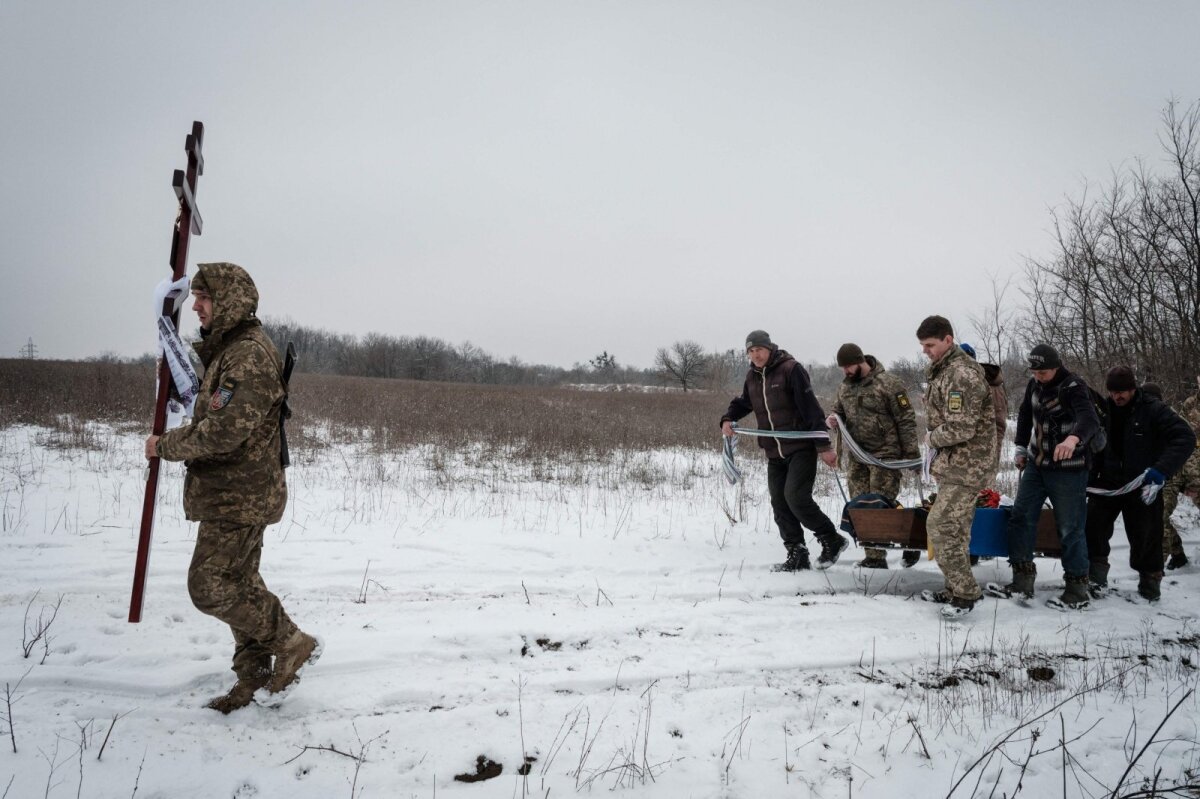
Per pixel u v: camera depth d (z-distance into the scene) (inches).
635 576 210.1
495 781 107.2
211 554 114.6
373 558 210.2
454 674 141.4
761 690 139.9
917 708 135.4
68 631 148.3
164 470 334.3
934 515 185.3
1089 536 212.5
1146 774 113.9
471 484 352.5
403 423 569.0
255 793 102.3
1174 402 442.9
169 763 107.3
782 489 222.1
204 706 123.5
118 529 224.8
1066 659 160.1
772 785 109.6
